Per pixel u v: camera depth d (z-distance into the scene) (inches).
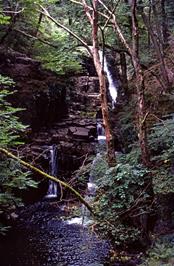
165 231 308.7
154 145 358.6
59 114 629.0
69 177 516.7
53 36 606.5
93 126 607.8
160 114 440.5
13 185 290.7
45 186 497.7
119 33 348.2
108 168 327.9
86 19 475.8
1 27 514.9
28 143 509.4
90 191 407.8
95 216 293.9
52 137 543.8
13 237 364.8
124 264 290.0
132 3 317.4
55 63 527.8
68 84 682.8
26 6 482.6
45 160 495.2
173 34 565.6
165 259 270.1
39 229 385.7
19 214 427.8
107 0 470.6
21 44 587.5
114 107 649.0
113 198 305.0
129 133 495.5
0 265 304.5
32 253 328.8
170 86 471.8
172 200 324.5
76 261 308.2
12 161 292.4
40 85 559.8
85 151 531.2
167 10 580.1
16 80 522.3
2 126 311.0
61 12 546.9
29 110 530.0
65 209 442.9
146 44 573.0
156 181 331.6
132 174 295.1
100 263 297.7
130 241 308.7
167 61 532.7
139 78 318.3
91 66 795.4
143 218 309.3
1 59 514.3
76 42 474.6
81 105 693.9
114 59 780.6
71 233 371.2
